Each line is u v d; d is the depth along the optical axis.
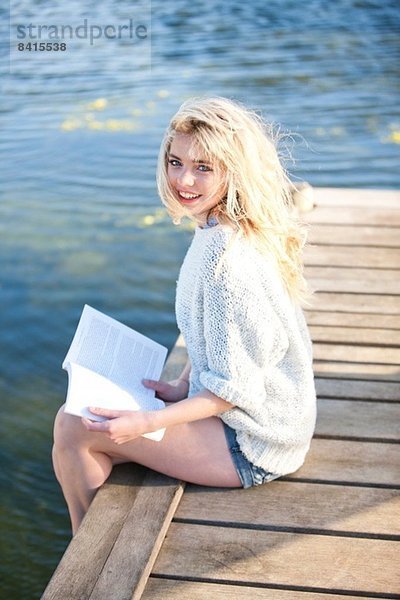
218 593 2.07
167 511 2.32
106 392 2.25
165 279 5.39
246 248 2.19
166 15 13.41
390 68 10.08
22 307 5.14
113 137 7.70
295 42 11.55
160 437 2.22
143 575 2.09
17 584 3.19
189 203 2.22
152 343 2.50
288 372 2.38
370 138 7.73
